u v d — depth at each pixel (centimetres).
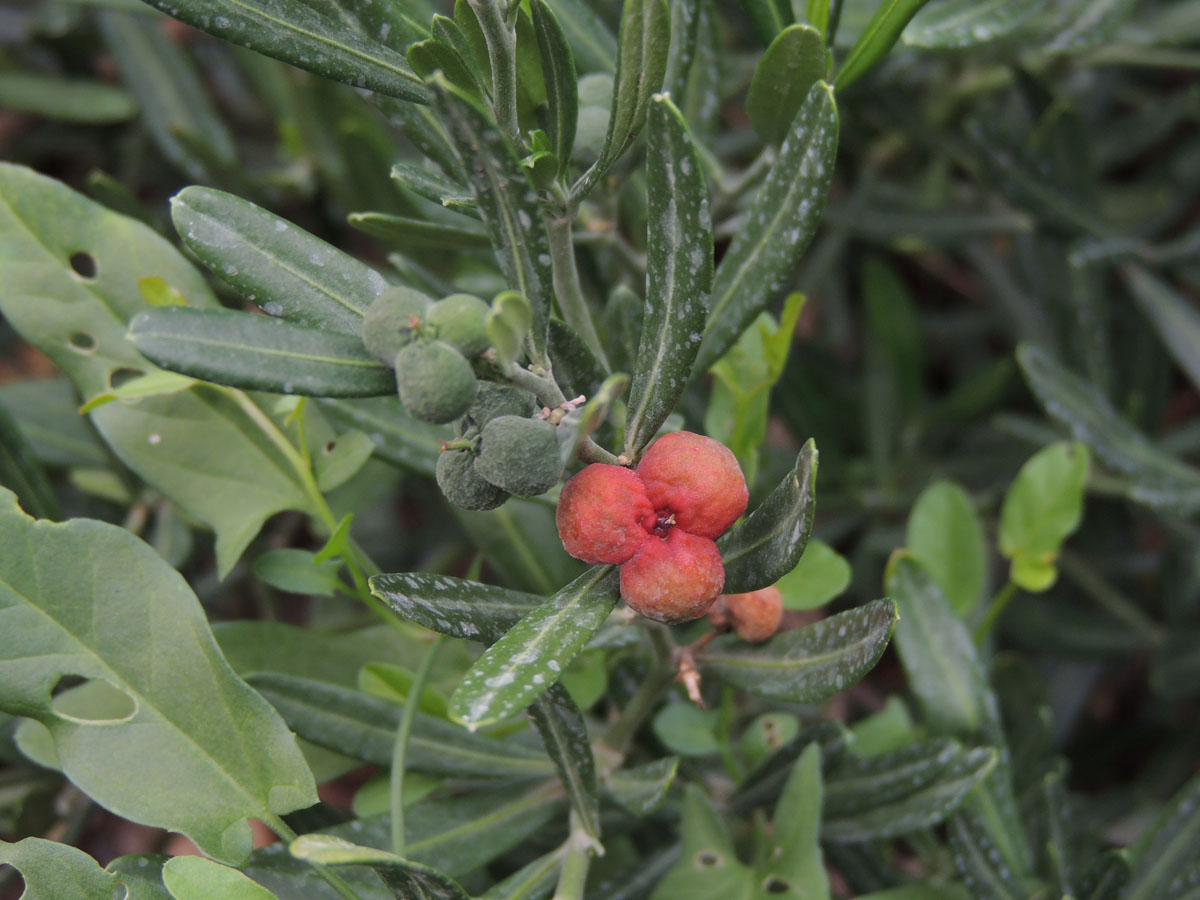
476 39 16
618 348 17
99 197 21
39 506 19
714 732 20
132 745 16
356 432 18
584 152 16
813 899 17
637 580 14
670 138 14
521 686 13
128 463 18
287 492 18
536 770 18
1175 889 19
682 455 14
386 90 15
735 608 16
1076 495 21
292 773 16
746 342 19
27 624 15
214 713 16
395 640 19
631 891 18
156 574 16
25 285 18
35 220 18
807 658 16
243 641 19
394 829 17
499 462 13
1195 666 26
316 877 16
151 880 16
